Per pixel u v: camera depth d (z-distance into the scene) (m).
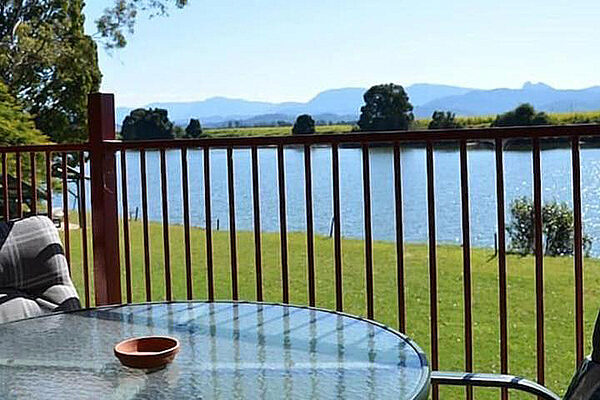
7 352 1.65
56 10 13.26
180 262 8.12
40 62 12.97
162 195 3.02
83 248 3.38
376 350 1.63
